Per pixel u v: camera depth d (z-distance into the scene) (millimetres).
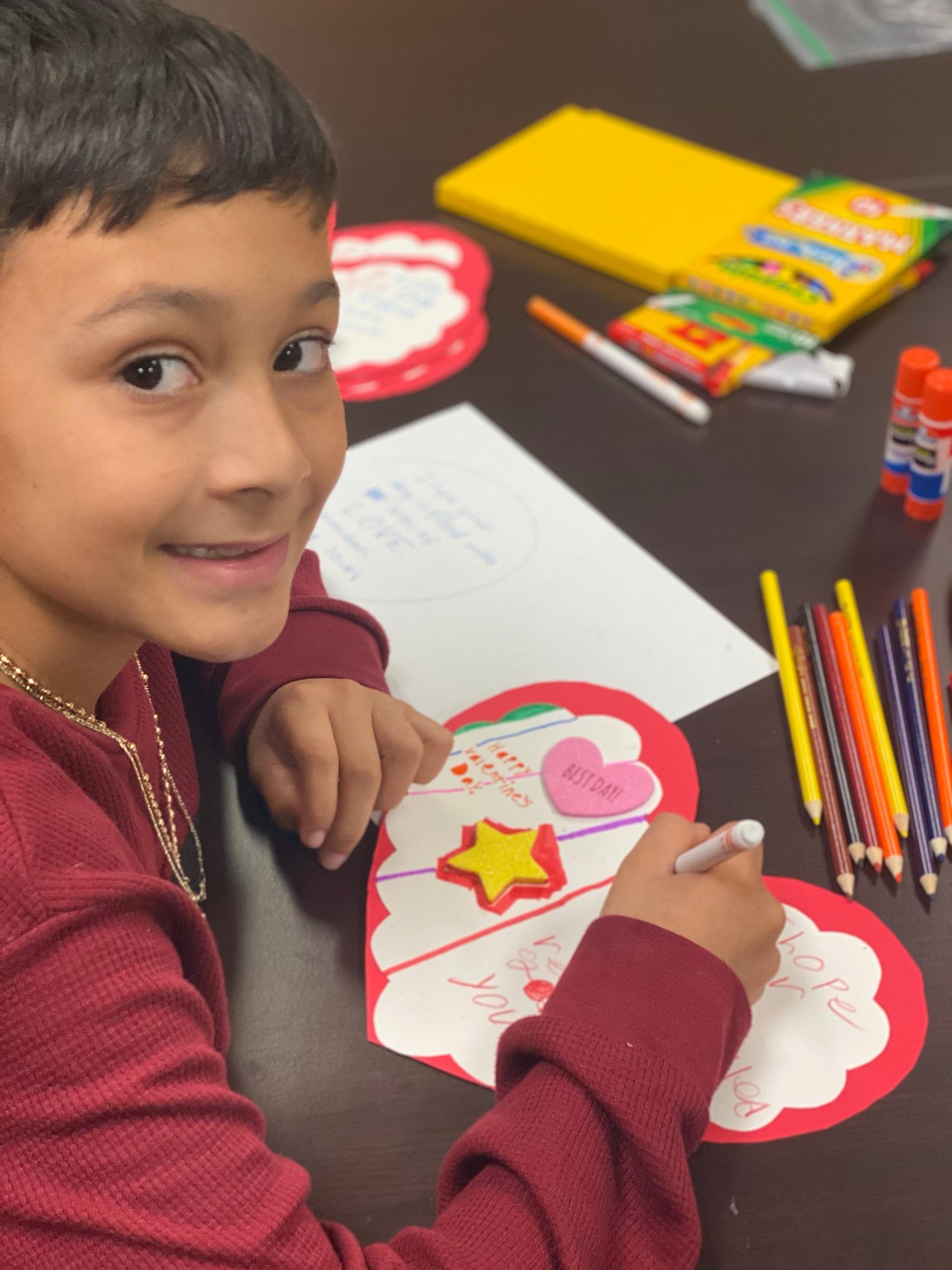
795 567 809
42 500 421
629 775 684
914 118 1216
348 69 1349
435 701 735
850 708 704
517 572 816
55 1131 407
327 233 448
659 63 1328
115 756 542
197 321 401
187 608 455
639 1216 491
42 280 396
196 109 404
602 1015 519
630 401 950
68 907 413
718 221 1076
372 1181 525
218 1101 433
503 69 1333
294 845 656
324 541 845
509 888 628
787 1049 564
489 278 1069
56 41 410
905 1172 521
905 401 817
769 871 636
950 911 615
